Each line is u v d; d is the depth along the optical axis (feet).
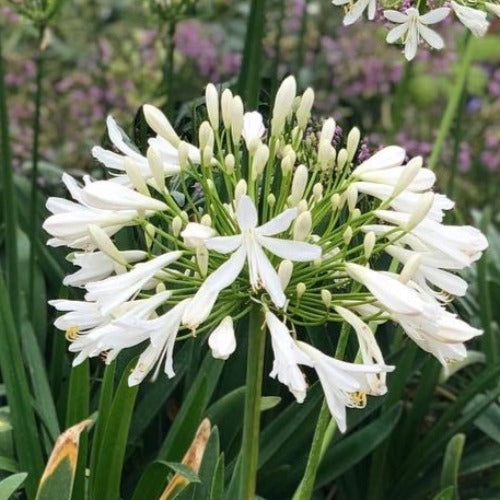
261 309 1.07
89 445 1.60
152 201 1.05
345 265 1.03
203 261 0.99
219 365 1.62
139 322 0.97
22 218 2.21
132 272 1.02
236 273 0.97
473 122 3.48
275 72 1.85
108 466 1.42
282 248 0.98
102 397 1.44
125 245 1.68
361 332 1.03
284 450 1.70
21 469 1.50
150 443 1.80
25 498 1.63
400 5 1.39
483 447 1.87
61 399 1.77
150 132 1.80
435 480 1.83
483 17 1.36
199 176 1.07
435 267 1.06
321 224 1.44
